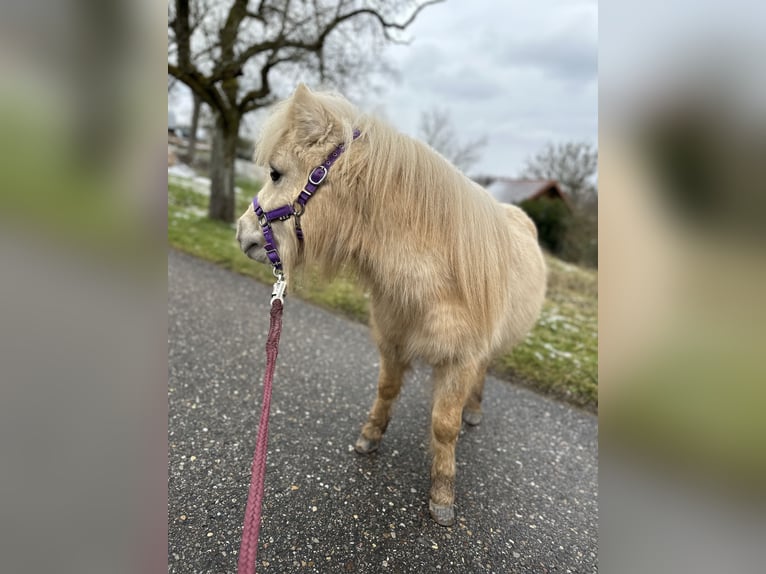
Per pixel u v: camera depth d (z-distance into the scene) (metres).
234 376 3.16
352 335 4.28
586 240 10.30
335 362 3.60
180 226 8.04
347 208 1.66
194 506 1.95
